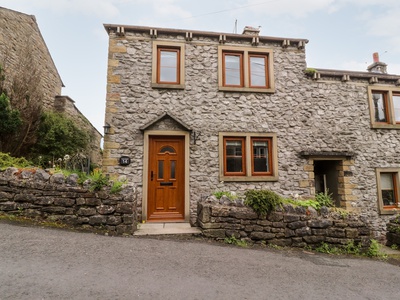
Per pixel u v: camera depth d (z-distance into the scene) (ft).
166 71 23.15
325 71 25.81
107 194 15.08
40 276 8.77
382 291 10.24
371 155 25.30
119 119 21.52
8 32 27.20
